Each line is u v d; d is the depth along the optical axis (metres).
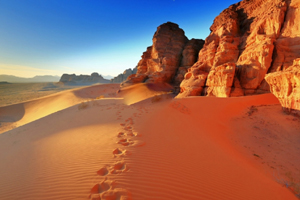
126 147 5.36
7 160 5.10
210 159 5.38
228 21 27.86
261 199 3.87
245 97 15.48
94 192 3.28
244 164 5.71
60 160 4.64
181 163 4.76
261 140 8.34
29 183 3.69
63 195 3.23
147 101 20.80
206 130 8.83
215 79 20.62
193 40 45.84
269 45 16.94
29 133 8.74
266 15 19.97
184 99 16.30
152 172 4.09
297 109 9.77
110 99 23.11
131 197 3.18
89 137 6.60
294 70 9.67
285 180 5.07
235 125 10.59
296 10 17.09
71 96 41.41
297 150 7.13
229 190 3.97
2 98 52.50
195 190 3.70
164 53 47.44
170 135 6.99
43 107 34.00
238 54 24.12
